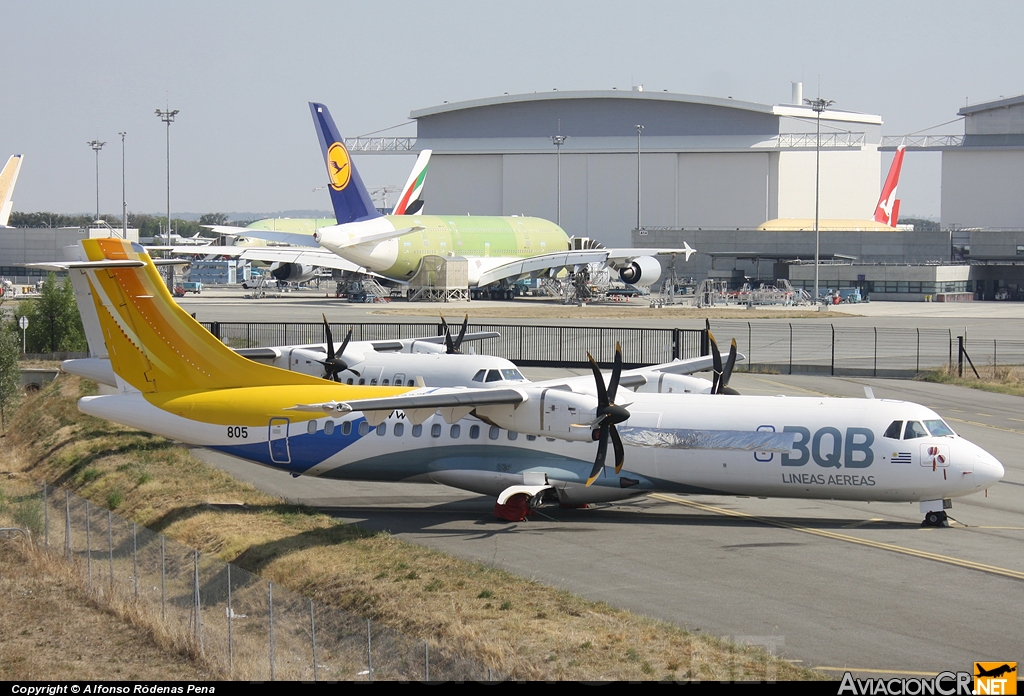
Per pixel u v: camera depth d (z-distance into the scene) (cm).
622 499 6856
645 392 7969
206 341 7081
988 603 4978
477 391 6394
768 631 4575
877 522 6700
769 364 14400
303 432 7012
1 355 11725
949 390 12662
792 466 6431
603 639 4409
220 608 4997
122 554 5975
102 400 7231
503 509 6681
